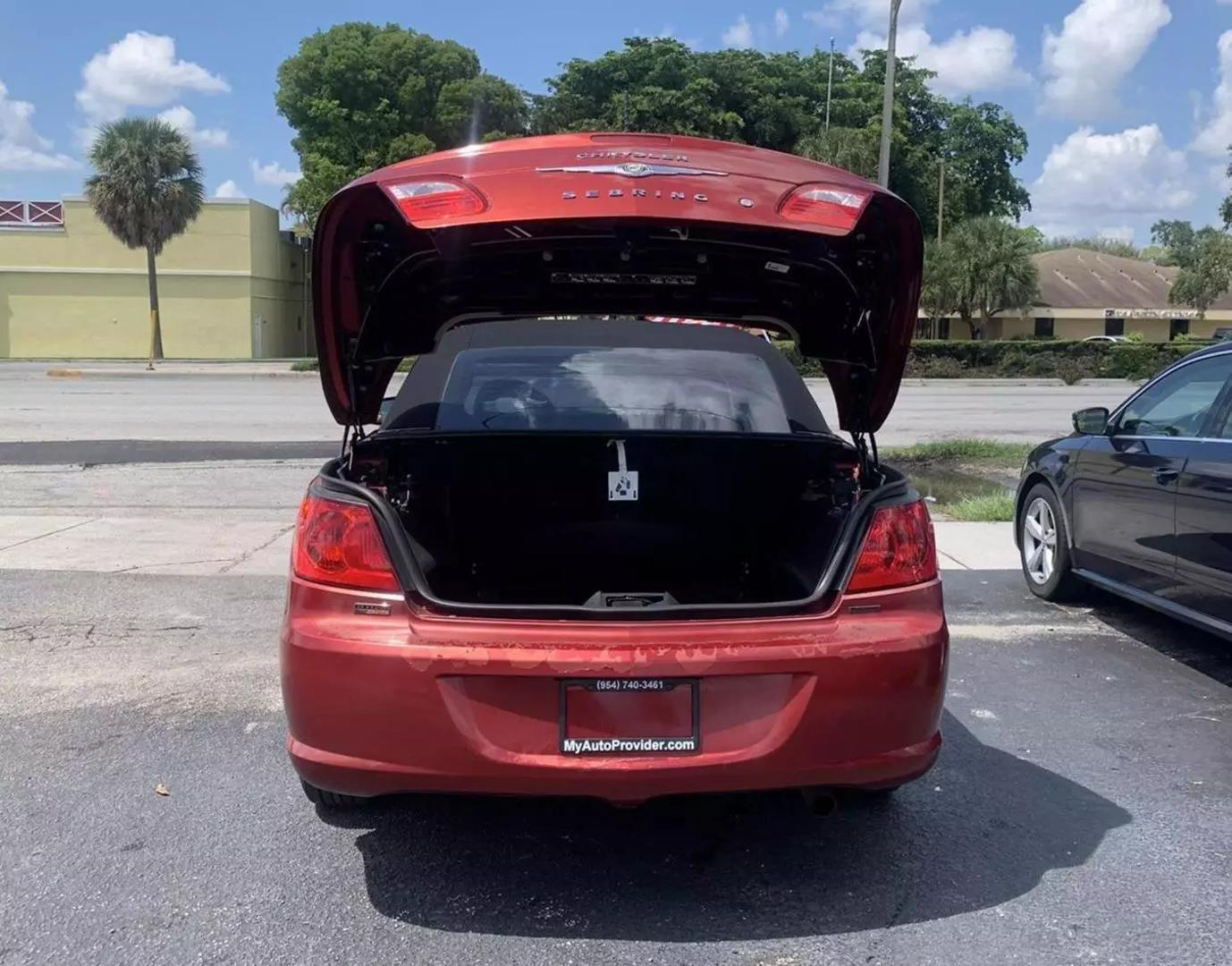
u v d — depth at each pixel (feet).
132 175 126.93
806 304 12.34
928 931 9.73
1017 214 218.38
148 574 22.75
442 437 12.00
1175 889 10.48
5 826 11.67
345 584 9.62
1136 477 17.98
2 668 16.78
